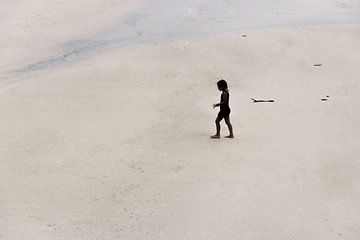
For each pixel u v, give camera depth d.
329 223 12.70
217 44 27.95
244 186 14.34
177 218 12.91
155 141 17.31
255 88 22.59
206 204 13.48
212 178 14.79
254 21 33.59
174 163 15.76
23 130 18.09
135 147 16.86
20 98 21.17
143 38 30.69
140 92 21.83
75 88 22.28
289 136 17.73
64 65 26.23
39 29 33.56
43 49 29.80
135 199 13.78
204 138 17.61
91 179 14.80
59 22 35.03
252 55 26.56
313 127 18.53
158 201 13.68
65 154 16.31
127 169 15.40
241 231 12.30
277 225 12.55
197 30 31.86
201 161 15.84
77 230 12.30
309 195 13.96
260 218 12.84
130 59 25.84
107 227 12.52
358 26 30.98
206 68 24.83
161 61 25.58
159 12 37.06
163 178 14.86
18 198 13.66
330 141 17.39
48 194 13.94
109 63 25.34
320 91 22.16
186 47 27.58
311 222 12.72
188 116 19.58
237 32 29.95
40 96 21.41
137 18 35.66
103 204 13.54
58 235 12.05
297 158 16.03
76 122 18.78
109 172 15.20
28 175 14.97
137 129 18.23
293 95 21.77
